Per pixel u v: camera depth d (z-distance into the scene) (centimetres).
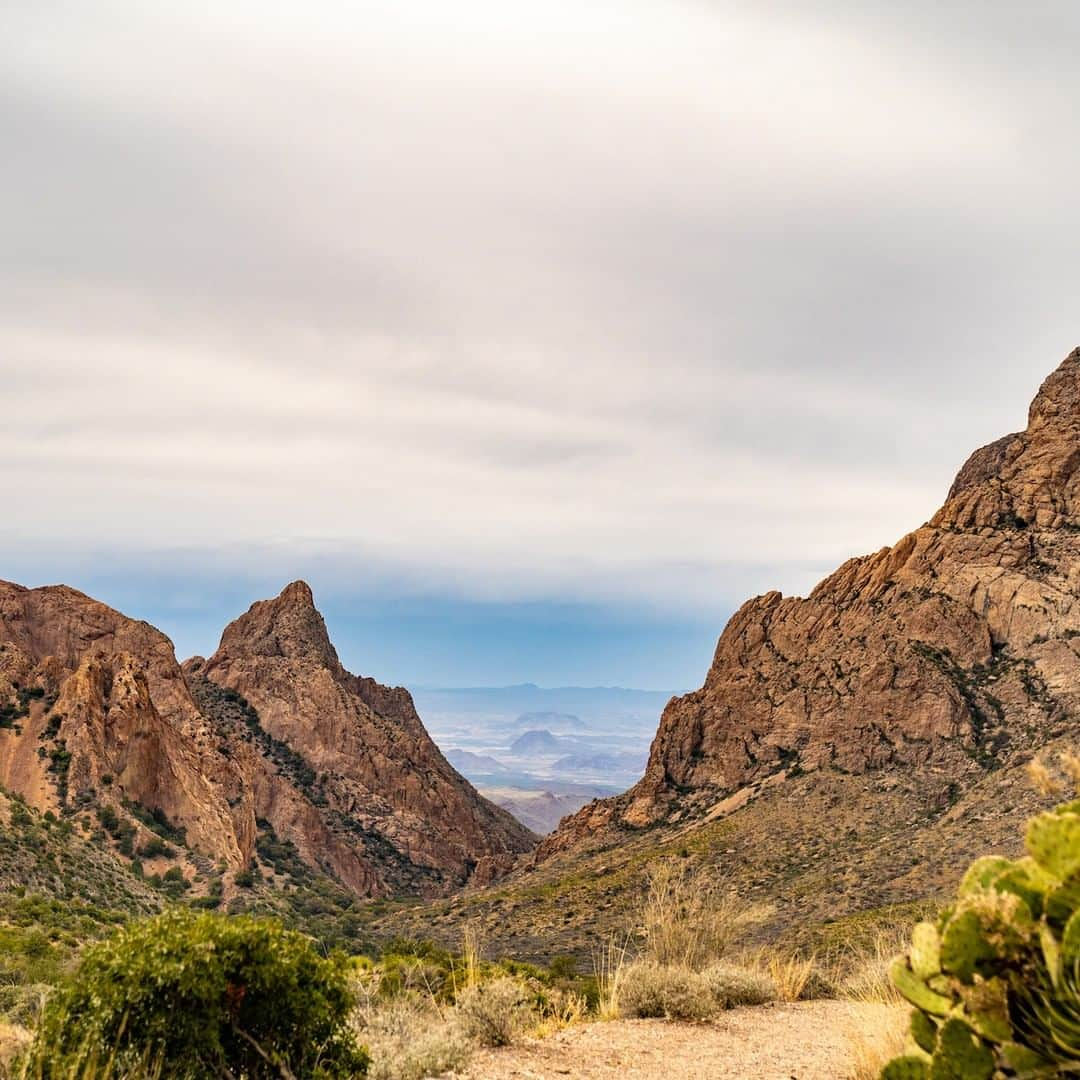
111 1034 855
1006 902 540
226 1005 896
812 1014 1623
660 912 2170
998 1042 532
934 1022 602
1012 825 6919
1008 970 536
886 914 4981
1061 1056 521
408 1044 1146
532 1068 1176
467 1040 1218
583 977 2908
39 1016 913
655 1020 1573
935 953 604
